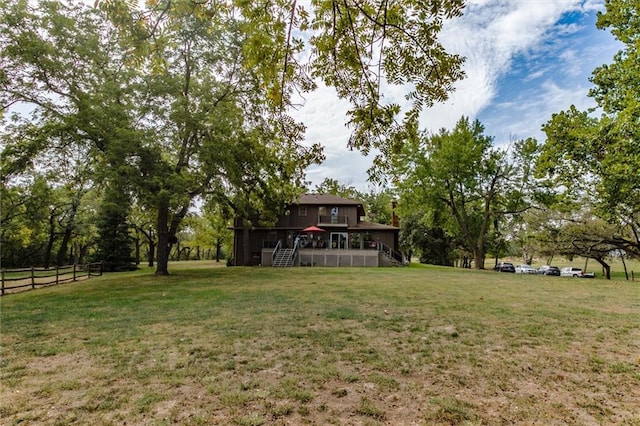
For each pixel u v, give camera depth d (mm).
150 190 15078
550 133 16688
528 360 4574
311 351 4902
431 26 3236
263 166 16656
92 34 13672
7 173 13312
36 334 5914
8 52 11891
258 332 5930
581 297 10180
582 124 15969
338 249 27281
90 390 3607
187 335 5766
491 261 76688
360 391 3596
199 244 45688
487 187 28672
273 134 5352
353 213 30422
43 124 13758
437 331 6012
